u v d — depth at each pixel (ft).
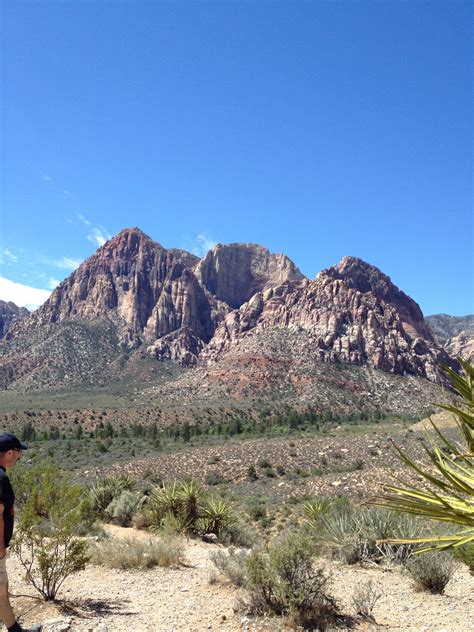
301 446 227.81
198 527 55.52
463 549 31.55
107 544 36.81
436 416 121.19
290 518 95.96
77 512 26.89
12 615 17.30
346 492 125.80
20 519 25.62
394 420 467.52
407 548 32.45
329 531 37.17
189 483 58.80
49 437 364.38
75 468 204.44
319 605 22.97
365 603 24.45
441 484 9.91
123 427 423.64
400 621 22.58
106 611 23.50
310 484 148.15
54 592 25.21
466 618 23.07
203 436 387.55
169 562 35.22
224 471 192.54
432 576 27.50
